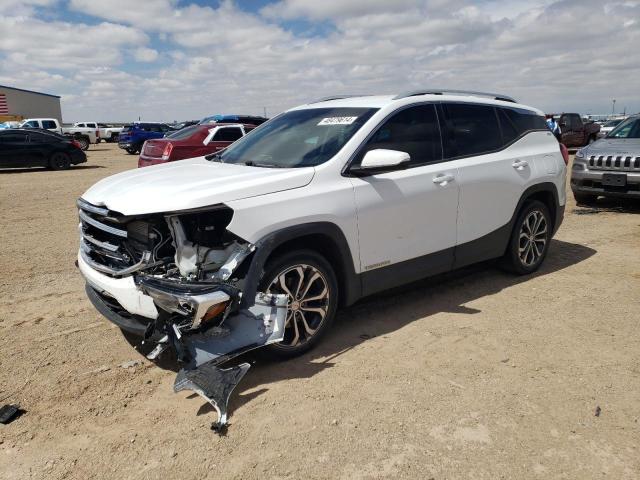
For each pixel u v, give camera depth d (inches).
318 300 150.2
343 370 141.3
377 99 179.9
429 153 177.3
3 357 151.3
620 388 132.0
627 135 370.6
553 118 861.2
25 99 2234.3
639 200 368.2
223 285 125.5
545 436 113.4
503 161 197.5
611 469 103.3
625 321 172.1
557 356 148.6
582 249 261.9
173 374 141.5
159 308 126.7
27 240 290.8
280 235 136.1
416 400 126.9
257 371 141.3
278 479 101.2
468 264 193.0
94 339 163.0
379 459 106.5
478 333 163.6
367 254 158.4
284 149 168.7
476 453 108.1
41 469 105.3
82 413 124.0
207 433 115.3
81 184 549.6
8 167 689.0
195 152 479.8
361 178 156.6
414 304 188.1
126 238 137.3
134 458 107.9
